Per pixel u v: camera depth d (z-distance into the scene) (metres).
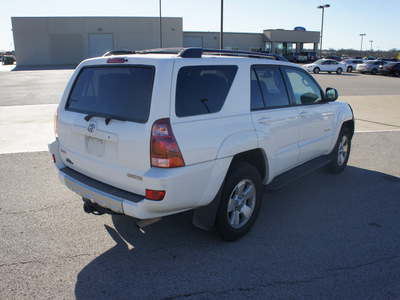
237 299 2.81
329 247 3.60
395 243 3.70
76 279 3.03
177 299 2.80
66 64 51.53
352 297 2.85
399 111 12.80
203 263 3.29
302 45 66.69
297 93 4.50
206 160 3.11
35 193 4.86
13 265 3.21
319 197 4.94
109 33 52.00
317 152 5.08
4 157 6.50
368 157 6.98
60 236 3.73
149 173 2.85
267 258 3.38
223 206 3.40
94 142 3.26
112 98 3.18
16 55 50.06
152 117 2.84
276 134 3.96
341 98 16.28
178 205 3.01
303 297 2.84
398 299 2.84
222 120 3.28
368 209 4.55
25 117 10.51
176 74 2.96
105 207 3.16
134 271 3.15
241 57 3.73
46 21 49.75
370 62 37.56
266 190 4.01
